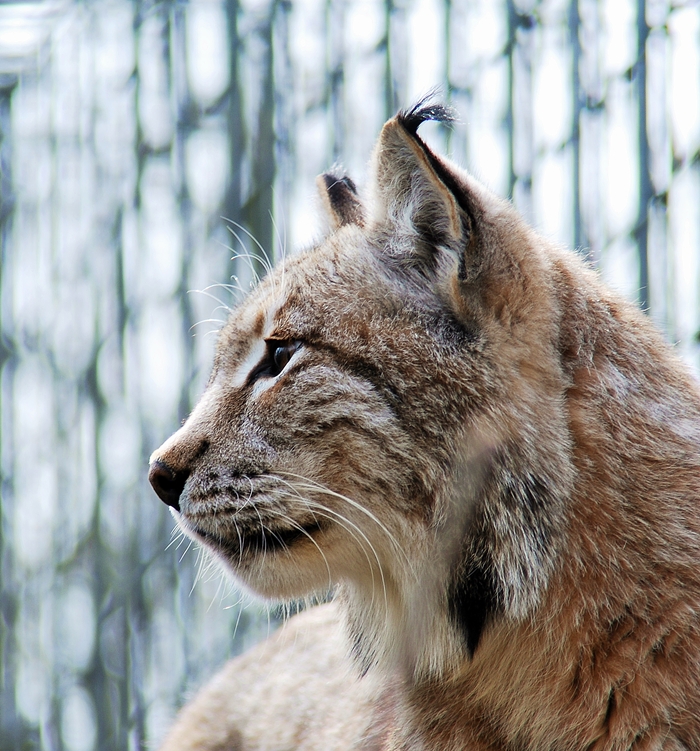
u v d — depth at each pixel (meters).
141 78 16.31
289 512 7.29
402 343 7.12
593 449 6.89
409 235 7.34
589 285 7.51
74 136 17.55
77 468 17.42
